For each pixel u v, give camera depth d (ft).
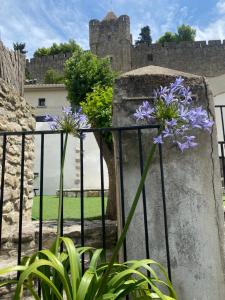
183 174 7.13
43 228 10.71
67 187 40.63
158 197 7.06
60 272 4.58
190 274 6.70
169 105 4.90
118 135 7.24
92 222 11.94
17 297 4.21
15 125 13.94
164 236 6.88
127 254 6.91
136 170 7.23
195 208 6.98
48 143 41.88
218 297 6.60
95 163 40.96
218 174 7.22
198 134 7.27
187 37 159.94
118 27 133.69
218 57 129.08
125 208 7.12
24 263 5.57
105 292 4.78
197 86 7.45
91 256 6.00
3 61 13.51
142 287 5.41
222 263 6.79
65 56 132.67
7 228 12.16
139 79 7.63
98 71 39.70
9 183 12.78
